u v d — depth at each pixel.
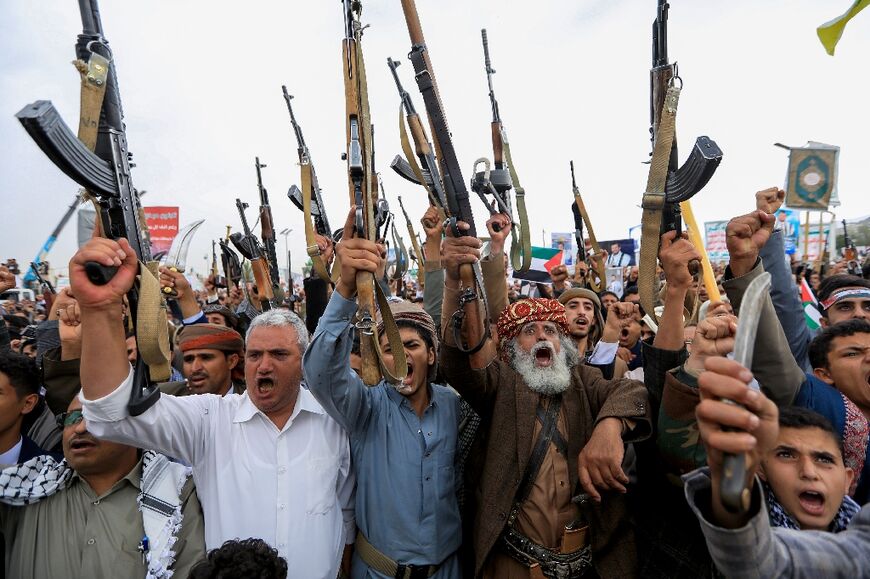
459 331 2.29
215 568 1.63
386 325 1.89
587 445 2.12
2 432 2.32
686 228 2.04
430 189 2.55
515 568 2.28
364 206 1.82
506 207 2.82
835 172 6.62
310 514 2.16
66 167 1.37
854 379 2.44
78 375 2.52
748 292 1.01
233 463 2.17
